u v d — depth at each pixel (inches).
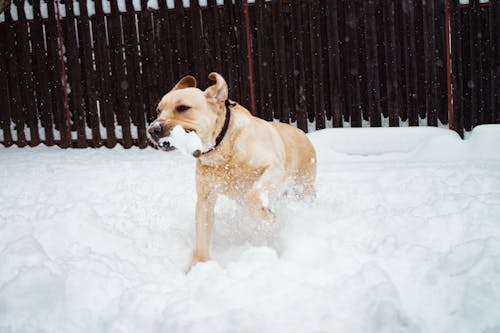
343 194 193.3
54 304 98.3
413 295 100.5
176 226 165.3
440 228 130.8
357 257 117.6
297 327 87.8
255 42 328.2
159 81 339.0
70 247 129.9
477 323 88.1
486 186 180.1
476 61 310.5
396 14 311.7
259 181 137.6
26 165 287.6
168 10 331.3
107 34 343.6
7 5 333.1
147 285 107.0
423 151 283.1
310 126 330.6
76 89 346.9
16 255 112.0
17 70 352.8
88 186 227.0
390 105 317.1
